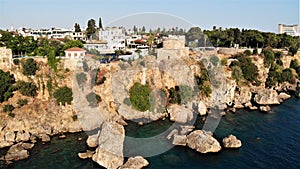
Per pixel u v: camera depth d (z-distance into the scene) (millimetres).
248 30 199250
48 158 74750
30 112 95188
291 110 119000
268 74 153000
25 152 76000
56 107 98750
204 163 72938
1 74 98000
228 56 154000
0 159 74438
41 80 104938
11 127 89812
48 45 126312
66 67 110188
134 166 68812
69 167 70125
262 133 93312
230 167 71188
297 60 178000
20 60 106312
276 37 196625
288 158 76125
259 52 165125
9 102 95938
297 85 155750
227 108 120375
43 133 89500
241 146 83000
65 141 85438
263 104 126875
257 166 71812
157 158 75000
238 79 138500
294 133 93312
